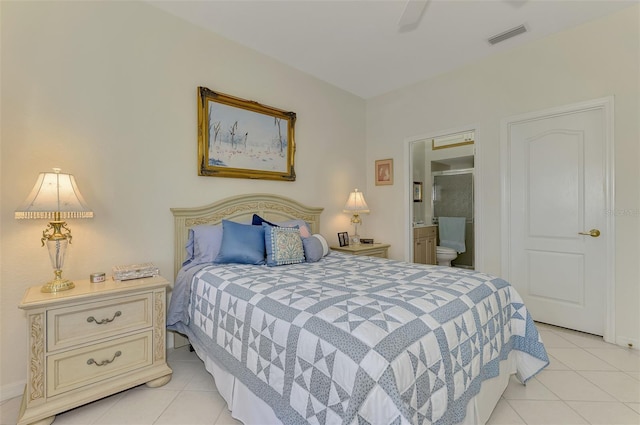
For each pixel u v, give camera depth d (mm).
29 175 1817
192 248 2400
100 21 2082
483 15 2414
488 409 1492
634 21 2318
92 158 2043
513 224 3004
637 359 2170
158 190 2352
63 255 1723
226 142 2717
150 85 2309
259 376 1306
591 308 2592
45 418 1466
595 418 1551
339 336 1038
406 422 854
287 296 1428
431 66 3279
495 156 3070
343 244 3695
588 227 2598
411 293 1445
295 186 3334
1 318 1740
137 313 1799
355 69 3348
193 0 2262
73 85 1972
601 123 2510
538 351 1783
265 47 2900
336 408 948
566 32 2629
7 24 1755
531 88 2830
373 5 2293
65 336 1554
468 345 1309
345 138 3924
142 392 1795
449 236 5156
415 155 5309
